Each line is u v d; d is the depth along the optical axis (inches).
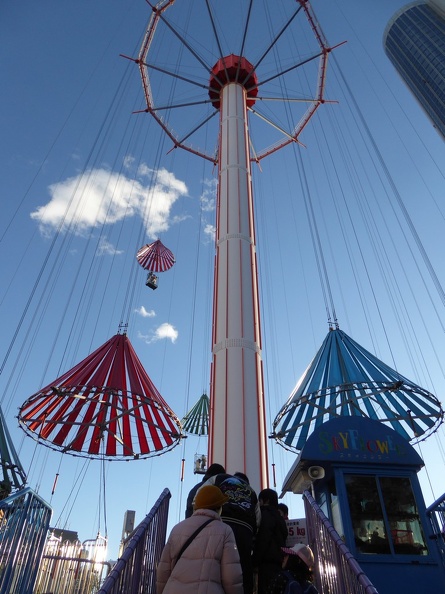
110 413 827.4
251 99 1103.0
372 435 372.8
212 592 145.9
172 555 159.9
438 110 3676.2
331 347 769.6
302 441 724.7
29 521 329.7
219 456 540.1
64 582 484.1
